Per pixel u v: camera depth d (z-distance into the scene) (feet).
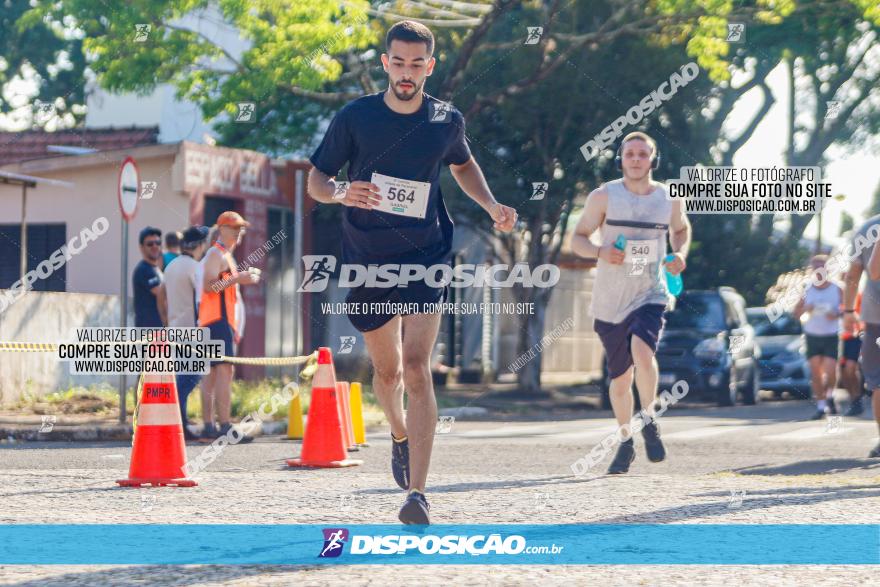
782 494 38.45
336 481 43.27
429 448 30.30
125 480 41.55
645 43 123.34
